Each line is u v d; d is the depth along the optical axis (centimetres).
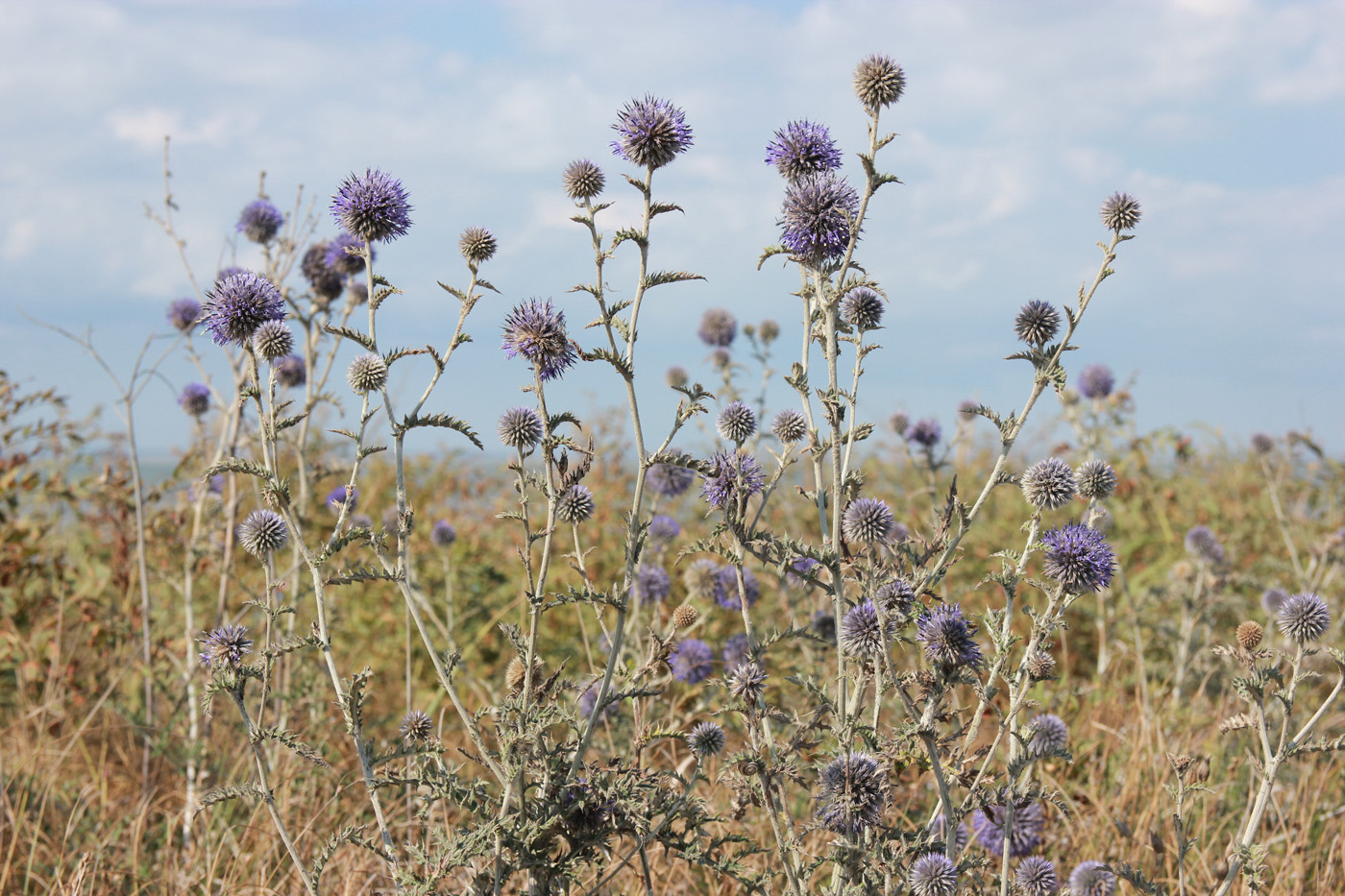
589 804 332
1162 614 854
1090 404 1052
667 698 570
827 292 401
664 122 402
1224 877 404
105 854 502
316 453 936
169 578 686
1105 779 586
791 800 490
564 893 328
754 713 362
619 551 920
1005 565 371
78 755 646
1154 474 1099
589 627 821
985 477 1152
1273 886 460
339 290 670
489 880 329
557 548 925
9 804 523
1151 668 773
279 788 529
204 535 731
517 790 319
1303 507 1102
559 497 341
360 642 809
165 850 515
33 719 662
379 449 358
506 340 383
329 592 809
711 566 632
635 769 349
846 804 328
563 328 374
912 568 381
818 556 364
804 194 405
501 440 435
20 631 796
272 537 459
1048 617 357
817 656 549
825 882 420
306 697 552
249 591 659
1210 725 645
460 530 1033
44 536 855
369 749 345
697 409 335
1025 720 546
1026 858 410
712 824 454
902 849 331
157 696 697
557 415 348
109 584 834
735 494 383
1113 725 655
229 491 703
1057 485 442
